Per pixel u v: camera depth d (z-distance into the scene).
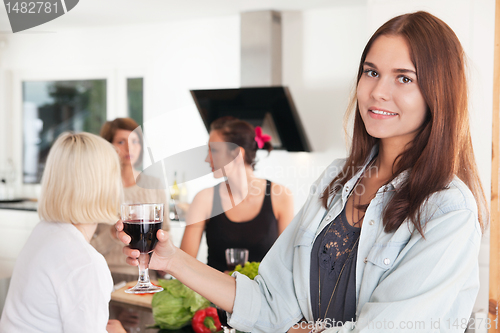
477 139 1.43
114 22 2.42
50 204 1.17
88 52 2.53
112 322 1.33
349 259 0.87
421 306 0.69
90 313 1.05
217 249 1.94
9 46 2.70
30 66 2.70
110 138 2.18
